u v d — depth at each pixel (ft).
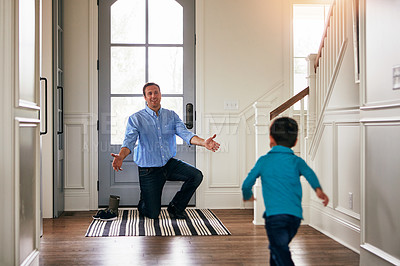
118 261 9.76
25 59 8.50
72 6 15.89
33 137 8.98
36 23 9.16
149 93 14.51
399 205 7.86
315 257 9.96
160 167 14.29
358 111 10.51
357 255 10.12
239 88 16.30
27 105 8.38
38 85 9.26
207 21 16.29
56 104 14.79
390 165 8.16
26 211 8.48
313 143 13.21
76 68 15.93
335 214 11.73
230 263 9.57
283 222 7.30
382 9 8.39
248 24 16.31
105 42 16.15
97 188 16.03
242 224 13.44
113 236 12.03
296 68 16.97
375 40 8.68
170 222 13.78
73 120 15.93
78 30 15.93
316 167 13.00
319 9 16.78
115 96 16.17
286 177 7.54
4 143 7.77
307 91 13.75
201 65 16.25
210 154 16.20
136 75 16.26
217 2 16.28
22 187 8.23
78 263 9.62
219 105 16.28
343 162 11.34
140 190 15.97
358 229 10.37
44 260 9.84
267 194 7.55
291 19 16.29
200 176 14.23
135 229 12.81
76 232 12.54
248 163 16.26
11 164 7.78
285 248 7.20
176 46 16.35
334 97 11.94
